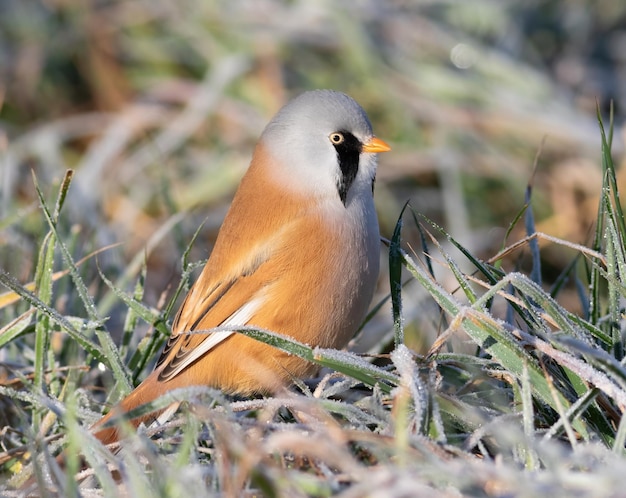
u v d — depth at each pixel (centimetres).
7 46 1800
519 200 1507
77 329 869
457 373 837
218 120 1638
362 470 610
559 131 1542
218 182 1550
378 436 657
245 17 1738
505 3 1772
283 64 1686
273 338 775
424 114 1596
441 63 1673
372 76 1634
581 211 1487
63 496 670
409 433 675
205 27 1748
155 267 1416
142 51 1764
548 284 1408
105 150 1597
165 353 894
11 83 1758
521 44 1730
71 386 827
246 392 938
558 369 779
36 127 1703
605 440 725
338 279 913
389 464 636
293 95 1659
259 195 948
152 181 1556
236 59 1681
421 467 632
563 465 669
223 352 915
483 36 1752
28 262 1213
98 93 1755
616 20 1808
